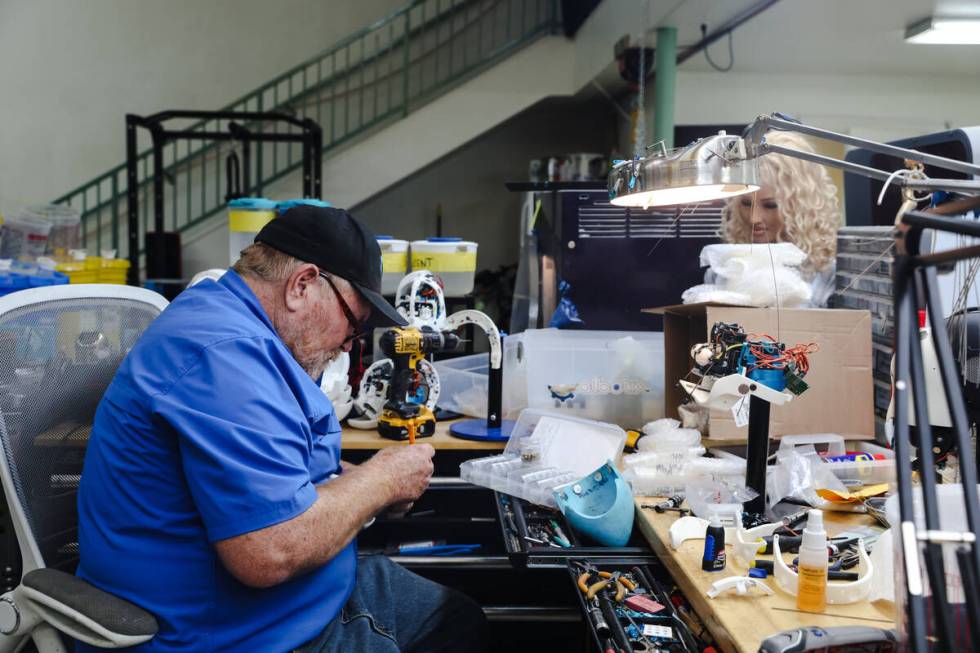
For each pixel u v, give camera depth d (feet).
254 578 3.37
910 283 1.97
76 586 3.54
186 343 3.56
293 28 21.66
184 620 3.55
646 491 5.12
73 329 4.24
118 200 20.74
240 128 14.94
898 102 16.38
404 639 4.54
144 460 3.51
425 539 7.09
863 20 11.96
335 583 4.07
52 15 21.15
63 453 4.07
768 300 5.84
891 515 3.19
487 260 23.06
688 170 3.81
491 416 6.56
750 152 3.73
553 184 8.07
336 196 18.31
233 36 21.56
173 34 21.44
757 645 3.03
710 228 7.82
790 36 13.15
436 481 6.44
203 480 3.35
